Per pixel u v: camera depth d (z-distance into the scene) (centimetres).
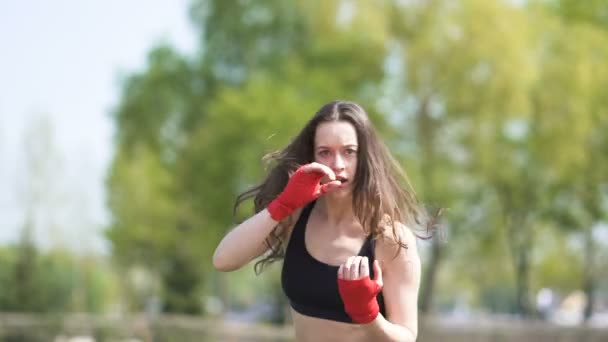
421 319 1880
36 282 2233
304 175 302
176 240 3181
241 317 4084
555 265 3616
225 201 2544
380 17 2409
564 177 2783
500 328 1795
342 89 2534
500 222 2995
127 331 1593
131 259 3312
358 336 314
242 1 3100
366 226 319
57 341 1570
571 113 2553
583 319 3189
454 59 2359
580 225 2983
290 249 325
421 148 2503
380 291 321
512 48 2366
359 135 319
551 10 3055
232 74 3173
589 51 2645
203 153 2625
